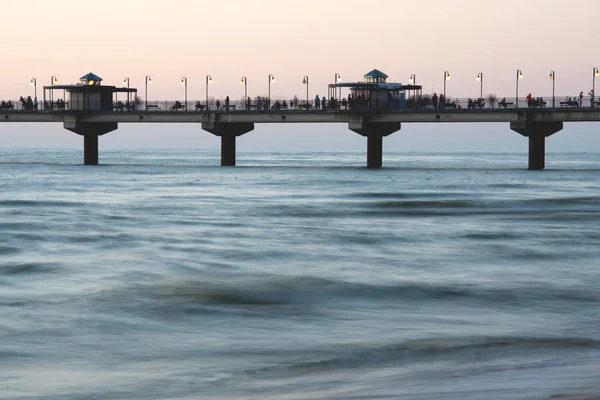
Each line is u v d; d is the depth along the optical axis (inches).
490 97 5054.1
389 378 855.1
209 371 920.9
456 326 1154.7
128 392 840.3
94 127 5944.9
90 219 2677.2
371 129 5659.5
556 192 4079.7
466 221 2704.2
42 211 2962.6
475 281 1535.4
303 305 1316.4
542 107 4950.8
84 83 5930.1
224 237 2213.3
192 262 1761.8
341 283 1503.4
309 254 1900.8
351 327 1152.8
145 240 2134.6
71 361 973.2
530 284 1504.7
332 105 5364.2
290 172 5984.3
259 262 1776.6
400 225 2554.1
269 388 840.3
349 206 3250.5
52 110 5866.1
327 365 941.8
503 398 711.7
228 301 1341.0
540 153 5723.4
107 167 6835.6
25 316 1211.2
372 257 1861.5
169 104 5689.0
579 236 2268.7
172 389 847.7
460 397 727.1
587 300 1357.0
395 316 1232.2
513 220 2743.6
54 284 1481.3
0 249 1950.1
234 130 5880.9
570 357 940.6
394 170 6274.6
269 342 1061.8
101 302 1317.7
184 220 2674.7
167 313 1243.8
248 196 3759.8
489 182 4872.0
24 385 868.6
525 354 968.3
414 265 1739.7
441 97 5167.3
